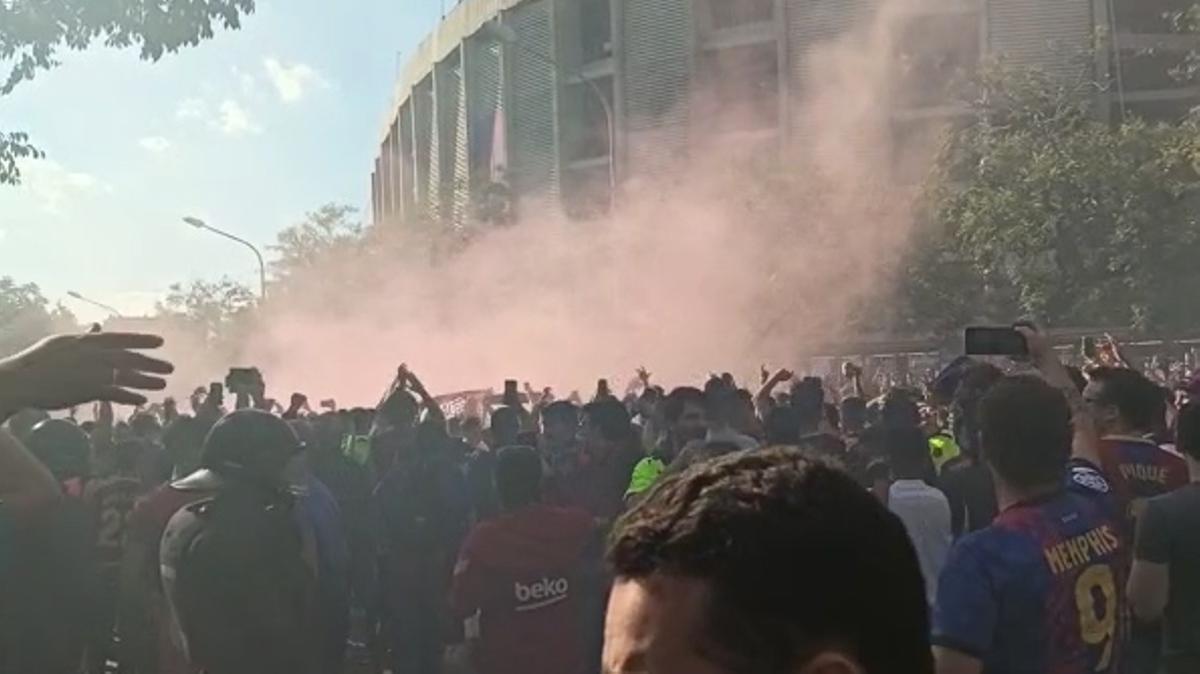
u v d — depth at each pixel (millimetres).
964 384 7699
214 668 5371
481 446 11742
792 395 11391
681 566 1281
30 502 3318
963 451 7652
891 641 1308
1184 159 32062
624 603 1316
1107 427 5695
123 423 13578
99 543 8289
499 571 6531
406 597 10031
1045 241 33656
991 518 7406
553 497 9422
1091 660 3807
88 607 5520
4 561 5145
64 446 6926
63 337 2191
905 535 1358
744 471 1358
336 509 7059
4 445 3309
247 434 5477
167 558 5473
